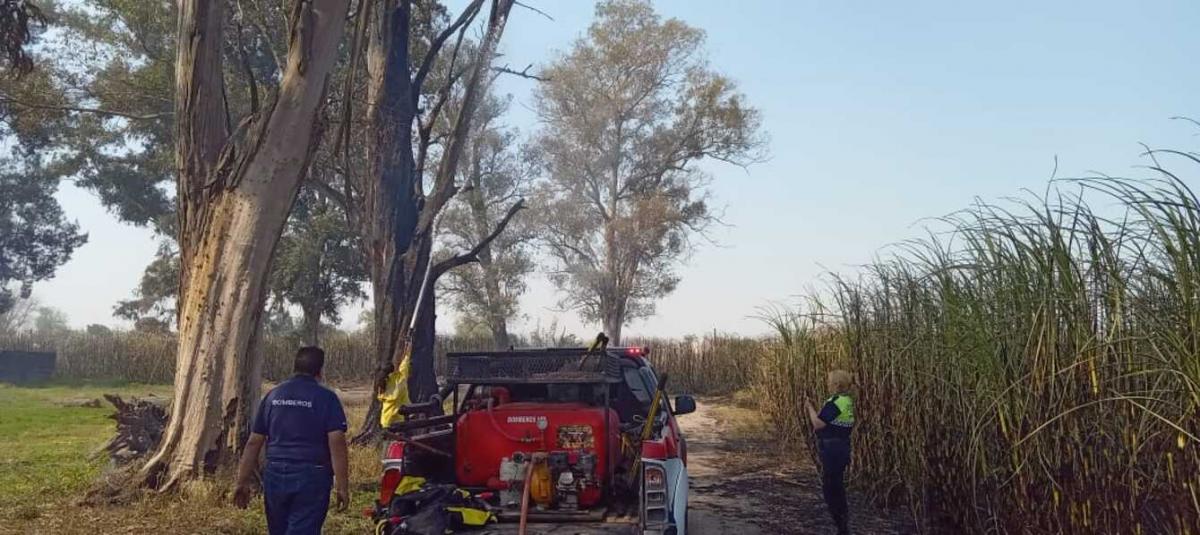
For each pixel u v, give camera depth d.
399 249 12.51
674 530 5.56
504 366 6.39
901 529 7.98
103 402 22.12
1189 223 4.29
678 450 6.81
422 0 18.84
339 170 14.30
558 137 45.44
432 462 6.47
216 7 9.62
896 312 8.59
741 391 24.19
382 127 12.84
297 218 30.50
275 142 9.28
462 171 21.23
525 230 40.91
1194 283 4.22
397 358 12.11
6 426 16.16
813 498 9.64
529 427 6.10
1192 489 4.17
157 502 8.32
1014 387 5.54
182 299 9.40
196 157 9.51
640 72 45.53
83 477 9.53
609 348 7.58
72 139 27.70
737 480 10.86
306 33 9.27
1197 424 4.16
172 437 8.88
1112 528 4.86
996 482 5.91
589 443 6.04
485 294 39.16
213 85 9.61
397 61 13.07
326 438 5.57
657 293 45.50
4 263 42.41
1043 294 5.32
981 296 6.40
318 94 9.47
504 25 12.70
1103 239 5.00
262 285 9.32
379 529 5.91
